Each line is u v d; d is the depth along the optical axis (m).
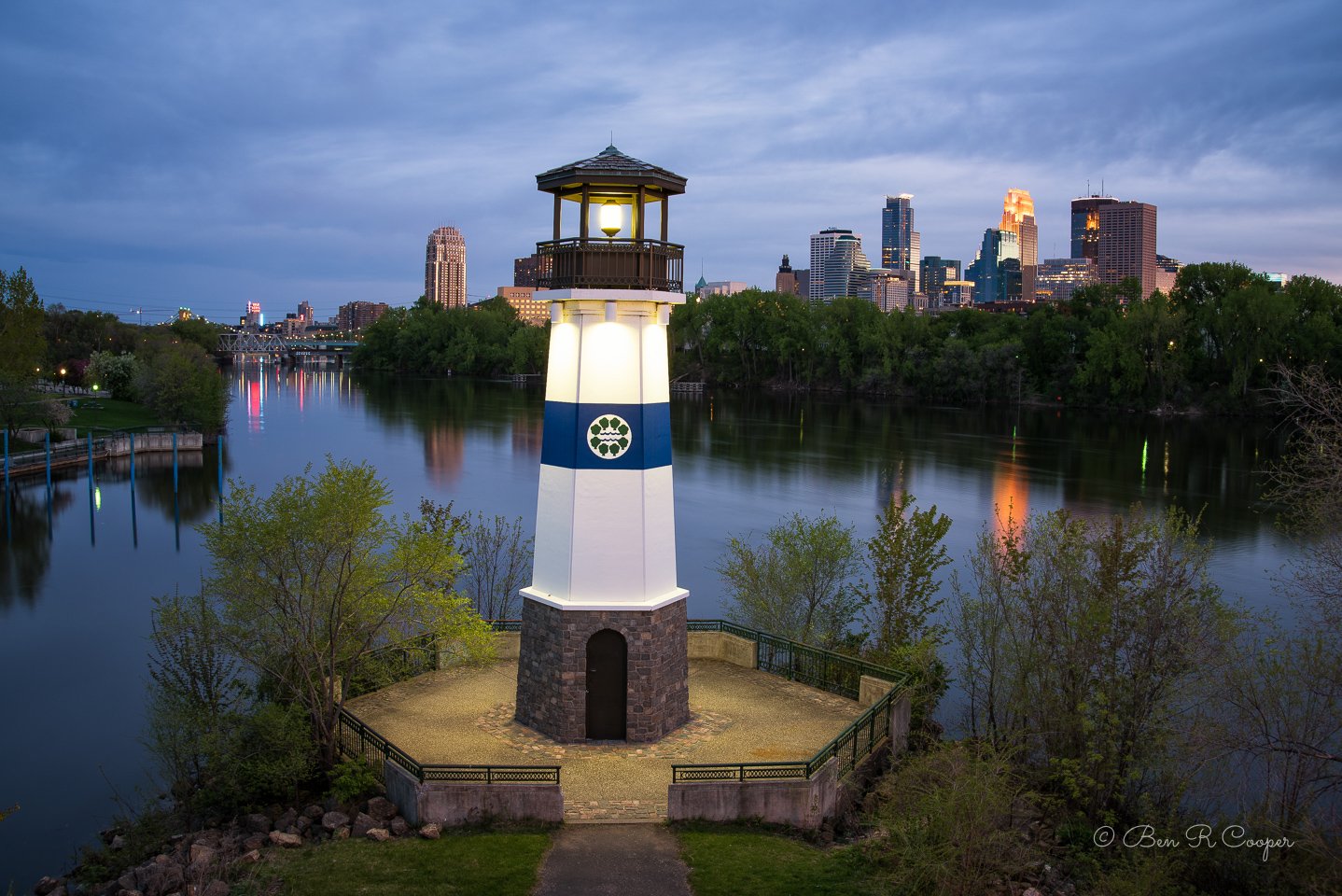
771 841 25.70
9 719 41.66
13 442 110.56
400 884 23.00
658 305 30.03
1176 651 31.05
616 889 22.83
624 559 29.78
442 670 36.34
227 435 136.75
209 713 29.62
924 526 40.91
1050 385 174.50
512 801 25.92
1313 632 33.66
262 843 26.00
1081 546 34.72
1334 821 27.47
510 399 197.75
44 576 65.56
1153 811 29.41
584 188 29.14
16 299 114.50
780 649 37.88
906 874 23.55
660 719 30.55
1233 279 152.62
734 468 106.81
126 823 29.81
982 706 39.22
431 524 49.75
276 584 30.83
